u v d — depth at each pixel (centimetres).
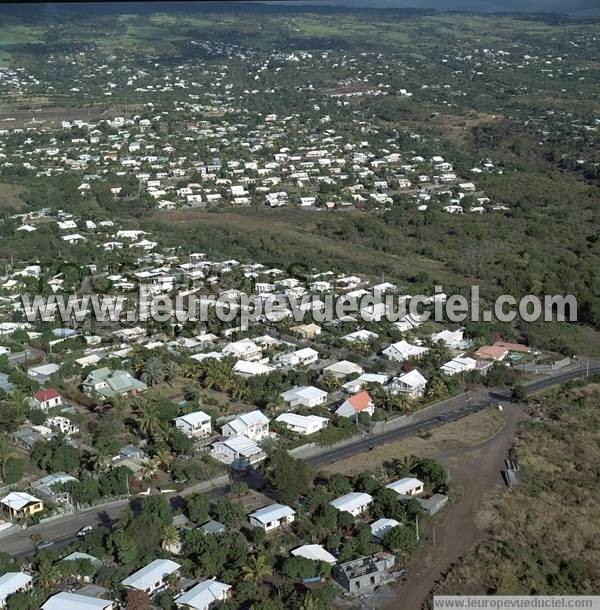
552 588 10862
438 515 12581
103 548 11344
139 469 13600
